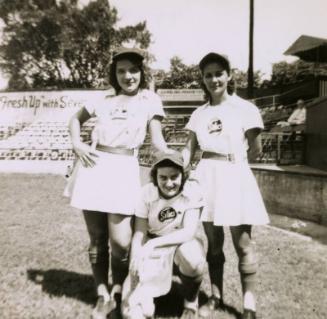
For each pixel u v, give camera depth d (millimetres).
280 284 3990
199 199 3242
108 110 3387
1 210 7812
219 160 3309
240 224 3174
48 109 19453
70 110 19375
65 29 38375
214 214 3215
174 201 3250
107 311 3268
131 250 3201
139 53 3271
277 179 7117
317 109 9117
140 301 2963
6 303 3477
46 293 3734
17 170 18656
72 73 40250
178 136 15820
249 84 17328
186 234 3168
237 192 3213
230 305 3537
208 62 3307
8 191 10516
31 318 3217
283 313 3357
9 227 6371
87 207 3203
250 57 17234
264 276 4203
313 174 6219
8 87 40031
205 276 4270
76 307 3453
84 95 19281
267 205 7402
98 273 3428
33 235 5855
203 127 3410
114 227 3234
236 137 3285
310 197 6297
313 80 16359
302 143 10602
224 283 4043
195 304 3355
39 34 38500
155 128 3396
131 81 3314
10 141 19234
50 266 4492
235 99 3412
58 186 11656
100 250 3422
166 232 3301
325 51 17844
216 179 3275
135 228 3318
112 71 3436
